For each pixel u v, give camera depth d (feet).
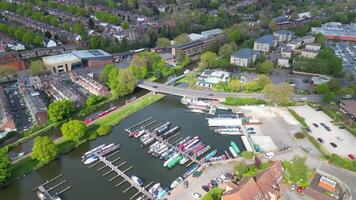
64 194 562.66
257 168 600.80
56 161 653.71
